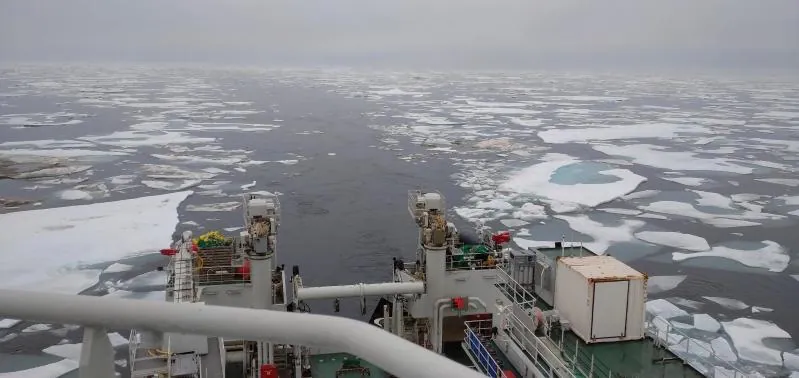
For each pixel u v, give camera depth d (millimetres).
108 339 1616
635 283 6887
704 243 22016
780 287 18047
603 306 6875
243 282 8602
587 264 7293
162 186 29938
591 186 30547
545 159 38031
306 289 8953
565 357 6719
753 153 40875
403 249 20781
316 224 23734
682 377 6352
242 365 9148
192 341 7664
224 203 26750
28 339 14164
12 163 34844
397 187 30375
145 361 6316
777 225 24531
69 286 17312
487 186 30609
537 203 27375
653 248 21469
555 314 7379
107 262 19203
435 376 1302
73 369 12891
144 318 1562
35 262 19141
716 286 18094
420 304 9164
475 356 8078
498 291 9219
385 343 1405
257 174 33156
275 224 8844
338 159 37938
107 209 25422
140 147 41406
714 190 30594
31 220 23750
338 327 1488
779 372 13094
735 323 15570
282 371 8656
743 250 21344
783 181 32500
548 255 8508
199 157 37969
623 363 6590
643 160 38188
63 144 42062
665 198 28750
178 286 8148
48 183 30422
